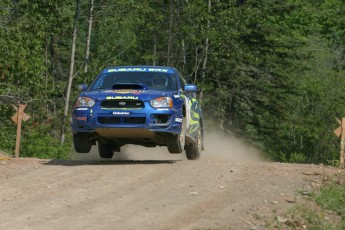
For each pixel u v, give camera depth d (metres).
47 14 49.91
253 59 67.12
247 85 71.69
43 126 48.50
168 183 17.59
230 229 13.18
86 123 21.11
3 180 18.25
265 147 83.38
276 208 15.05
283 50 73.12
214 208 14.83
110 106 21.06
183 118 22.23
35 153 43.84
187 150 24.36
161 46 66.06
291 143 83.12
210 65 67.62
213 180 18.05
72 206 14.95
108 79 22.84
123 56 69.31
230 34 63.59
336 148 81.69
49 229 12.88
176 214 14.23
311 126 80.88
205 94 69.69
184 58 65.81
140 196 15.99
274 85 72.94
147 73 22.95
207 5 63.72
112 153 24.72
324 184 17.98
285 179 18.38
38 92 47.25
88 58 58.94
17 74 45.03
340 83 83.75
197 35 63.41
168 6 64.62
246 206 15.07
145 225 13.27
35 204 15.19
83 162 21.98
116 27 67.25
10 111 46.38
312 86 81.50
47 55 68.44
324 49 91.88
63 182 17.81
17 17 48.38
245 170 19.83
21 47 44.91
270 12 70.25
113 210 14.55
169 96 21.39
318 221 14.36
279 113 74.06
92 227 13.05
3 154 26.25
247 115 74.25
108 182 17.73
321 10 113.94
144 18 61.28
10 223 13.41
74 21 56.88
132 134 21.17
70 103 58.81
